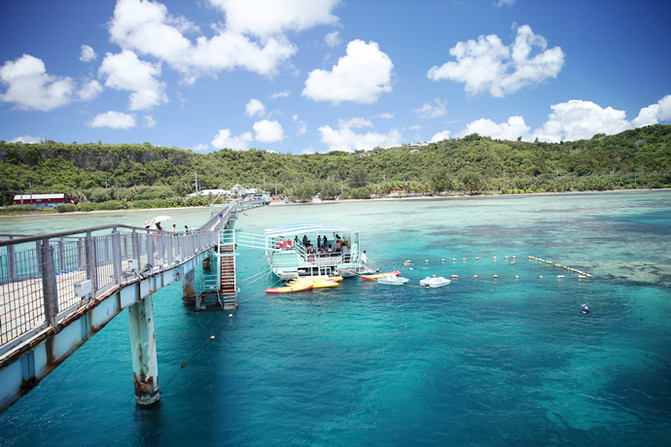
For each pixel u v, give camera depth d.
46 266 8.29
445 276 36.69
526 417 15.27
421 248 51.44
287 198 184.12
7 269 10.35
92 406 16.44
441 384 17.70
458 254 46.91
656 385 17.16
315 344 22.14
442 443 13.98
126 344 22.89
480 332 23.19
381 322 25.22
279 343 22.36
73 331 9.61
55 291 8.59
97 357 21.11
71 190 158.25
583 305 27.03
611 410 15.58
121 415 15.80
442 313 26.55
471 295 30.47
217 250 34.19
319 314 27.02
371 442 14.12
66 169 195.12
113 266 12.04
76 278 11.98
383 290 32.50
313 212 120.69
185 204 150.62
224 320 26.27
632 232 59.88
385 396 16.91
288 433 14.64
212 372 19.19
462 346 21.38
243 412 15.95
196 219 100.56
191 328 24.92
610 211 93.88
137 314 15.91
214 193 168.50
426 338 22.53
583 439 14.02
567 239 55.25
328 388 17.61
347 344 22.05
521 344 21.44
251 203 83.06
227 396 17.11
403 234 64.31
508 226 71.19
